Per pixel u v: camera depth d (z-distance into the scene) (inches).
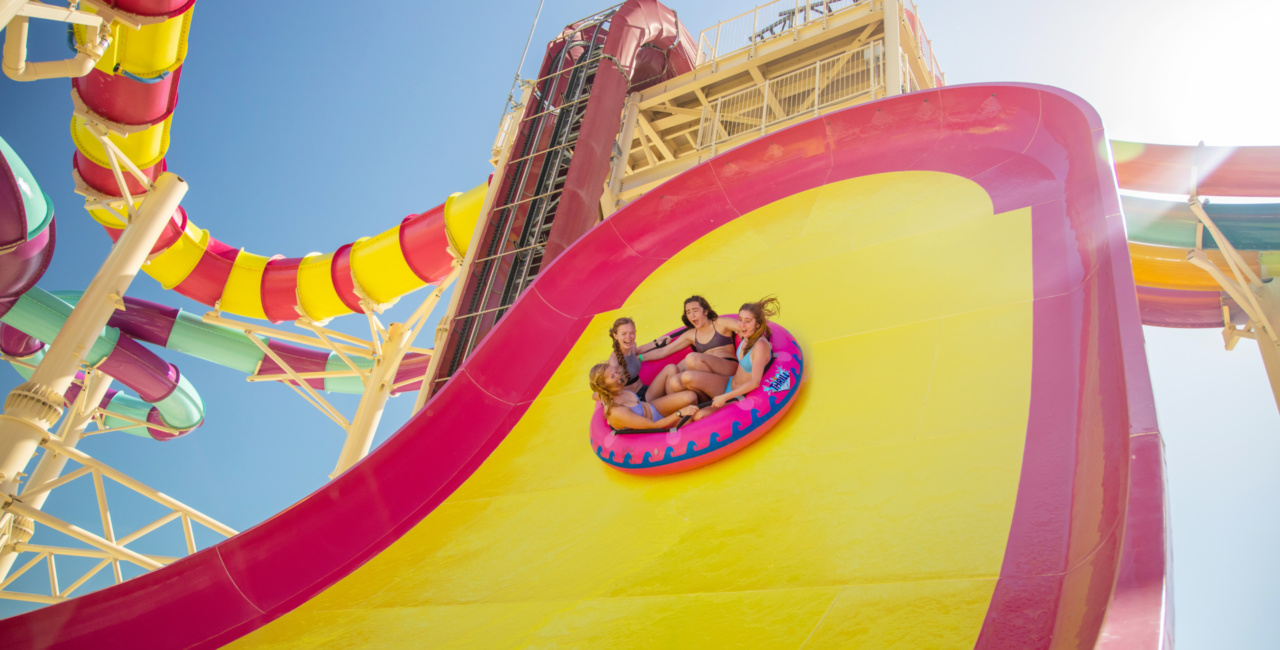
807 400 279.1
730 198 456.4
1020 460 212.1
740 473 259.1
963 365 261.4
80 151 701.3
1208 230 692.1
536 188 678.5
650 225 460.4
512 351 395.5
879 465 233.3
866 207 396.8
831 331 312.3
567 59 796.6
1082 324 251.9
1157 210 716.0
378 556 304.2
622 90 732.7
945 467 221.1
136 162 717.9
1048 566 173.8
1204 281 783.1
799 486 239.9
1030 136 384.8
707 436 268.1
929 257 334.0
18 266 663.8
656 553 236.2
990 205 352.2
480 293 601.9
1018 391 239.3
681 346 314.0
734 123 840.9
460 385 367.6
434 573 275.9
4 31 460.4
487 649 217.9
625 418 285.7
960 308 292.5
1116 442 184.1
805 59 781.9
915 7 813.2
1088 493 183.3
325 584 297.0
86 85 627.2
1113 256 249.0
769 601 195.0
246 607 293.7
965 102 422.0
